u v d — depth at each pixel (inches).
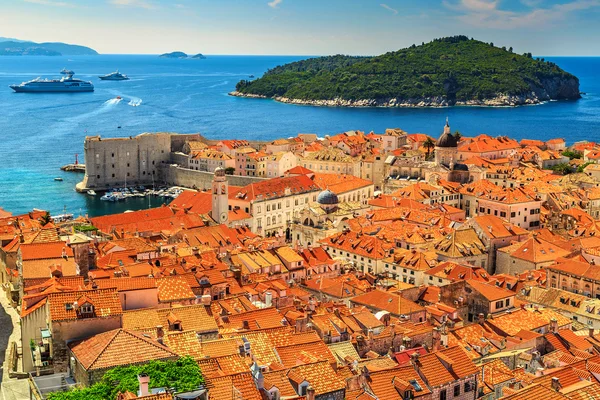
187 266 7170.3
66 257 5546.3
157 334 3922.2
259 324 5014.8
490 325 5880.9
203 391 3326.8
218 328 4589.1
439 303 6875.0
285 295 6771.7
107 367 3422.7
